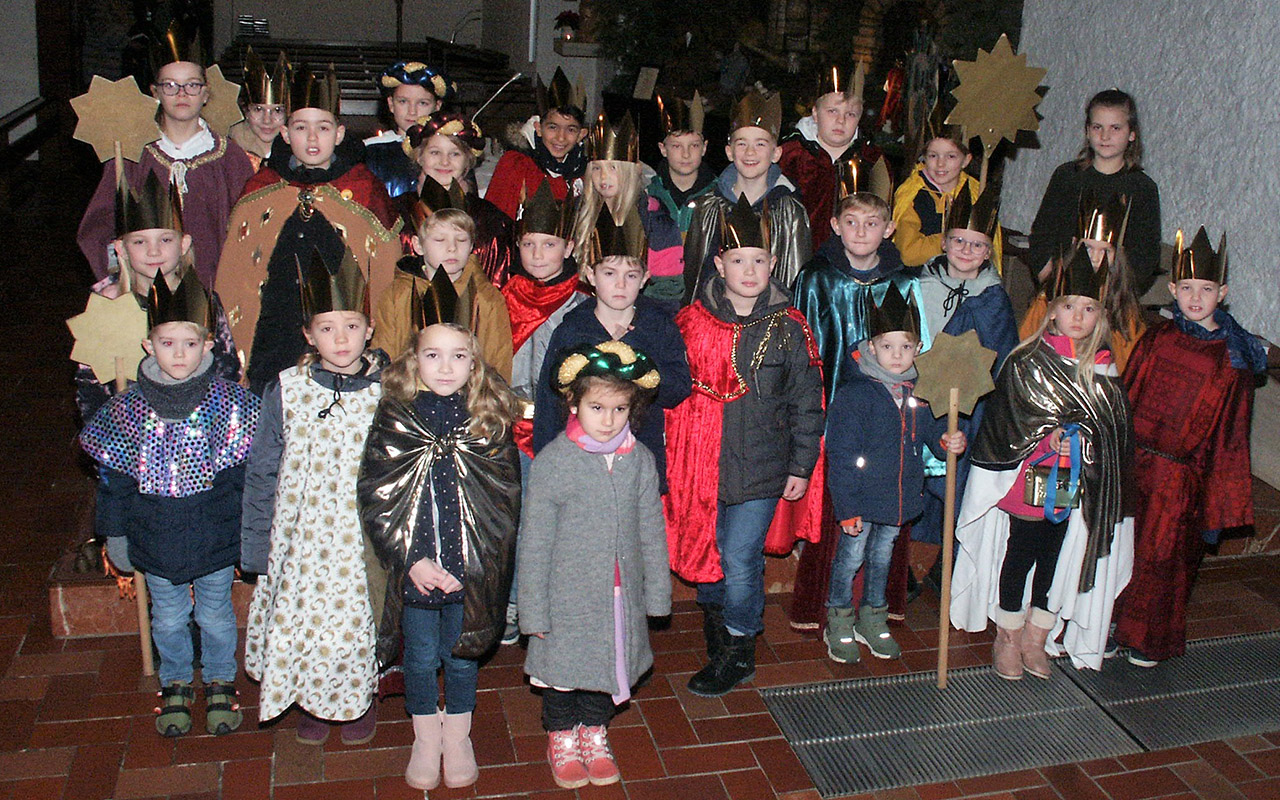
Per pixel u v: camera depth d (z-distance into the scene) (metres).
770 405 3.45
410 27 17.92
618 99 8.80
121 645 3.66
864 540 3.81
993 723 3.55
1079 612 3.76
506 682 3.62
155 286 2.92
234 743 3.23
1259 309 5.48
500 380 3.04
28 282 7.75
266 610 3.12
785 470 3.52
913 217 4.31
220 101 3.88
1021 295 6.38
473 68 14.37
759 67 8.56
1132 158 4.38
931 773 3.29
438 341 2.87
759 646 3.94
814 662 3.86
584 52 10.36
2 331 6.65
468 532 2.92
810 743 3.40
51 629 3.71
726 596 3.63
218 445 3.08
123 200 3.20
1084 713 3.63
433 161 3.74
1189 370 3.69
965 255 3.77
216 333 3.22
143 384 3.02
